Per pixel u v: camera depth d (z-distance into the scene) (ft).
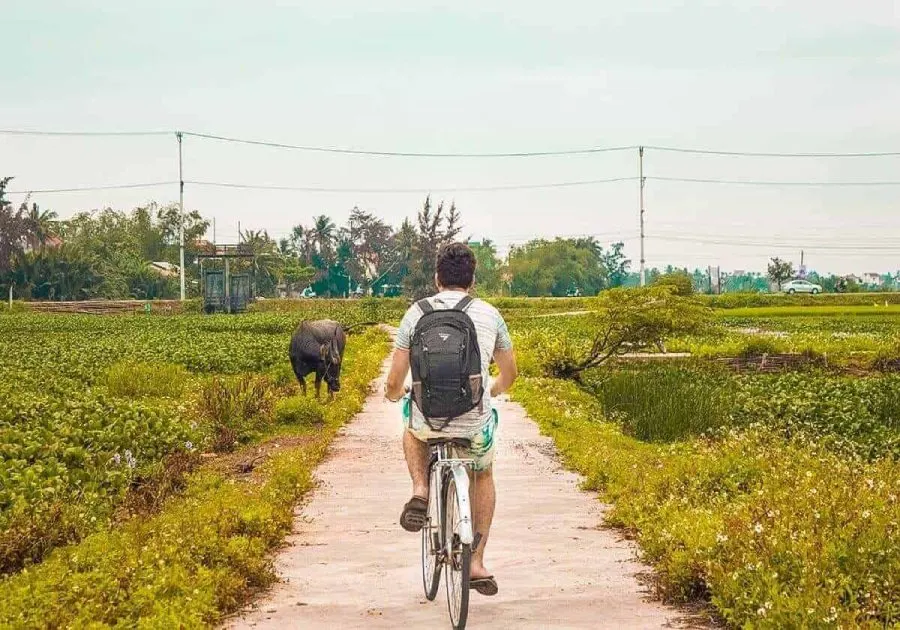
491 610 23.32
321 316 224.94
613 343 94.02
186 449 49.67
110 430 49.96
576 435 55.26
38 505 33.91
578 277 574.56
